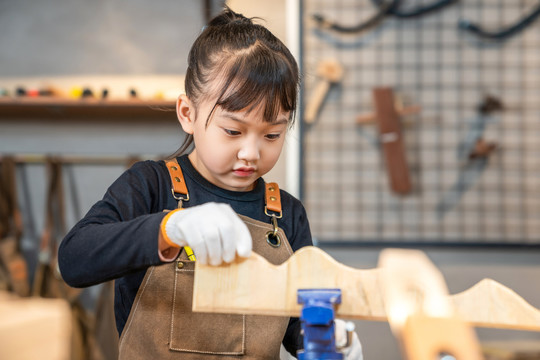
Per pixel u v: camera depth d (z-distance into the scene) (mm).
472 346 389
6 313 1733
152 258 665
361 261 1963
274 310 611
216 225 601
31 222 2027
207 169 858
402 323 477
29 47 2021
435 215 1962
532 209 1954
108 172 2045
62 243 750
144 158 1978
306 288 614
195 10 2020
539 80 1941
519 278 1962
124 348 834
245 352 858
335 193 1966
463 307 626
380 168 1959
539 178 1953
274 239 936
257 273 614
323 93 1944
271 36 891
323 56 1950
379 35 1949
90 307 1999
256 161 790
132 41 2021
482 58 1947
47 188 2004
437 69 1948
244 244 607
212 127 783
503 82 1947
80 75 2018
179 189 911
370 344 1926
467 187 1961
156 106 1836
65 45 2021
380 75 1954
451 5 1944
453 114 1956
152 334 842
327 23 1933
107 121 2041
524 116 1948
